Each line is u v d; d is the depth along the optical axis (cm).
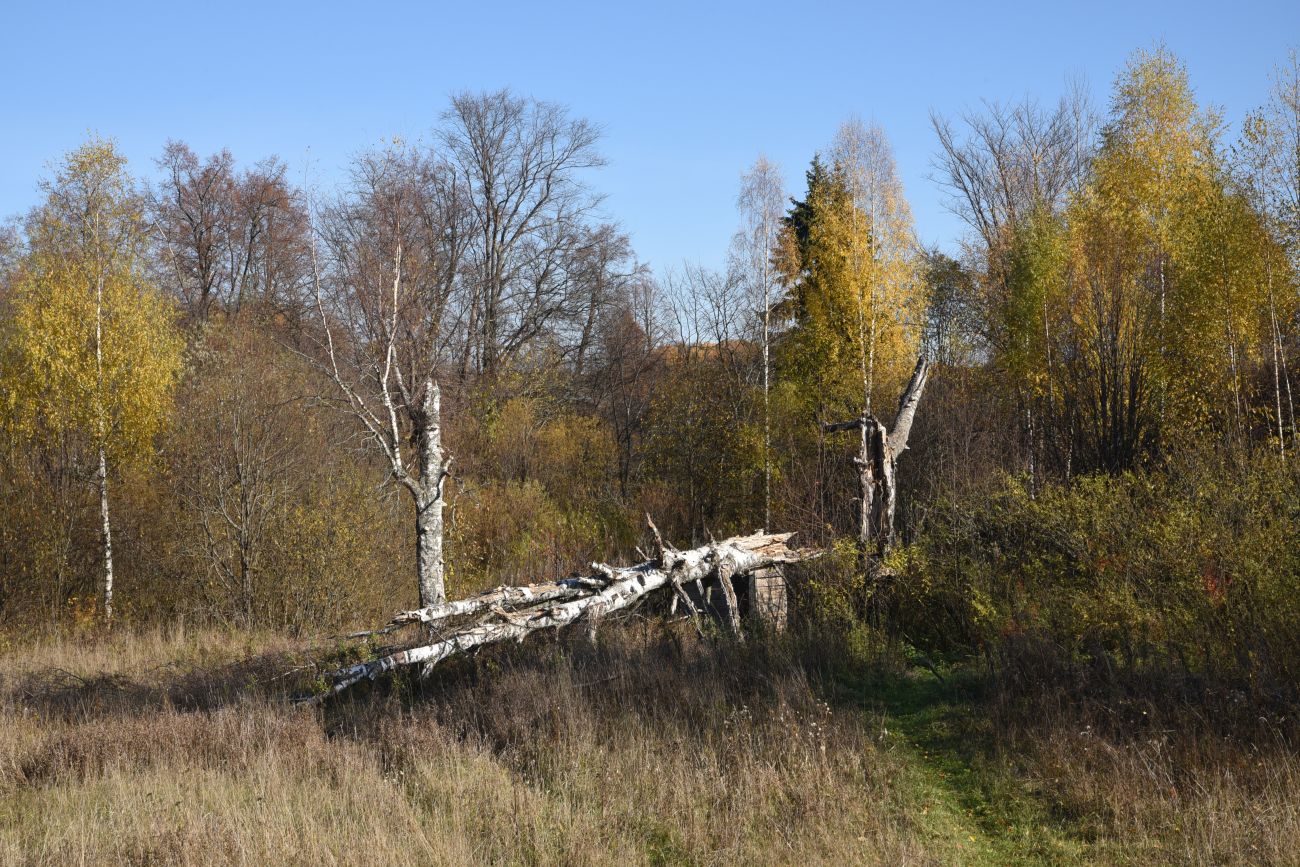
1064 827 662
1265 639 847
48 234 1942
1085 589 1105
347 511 1752
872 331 2395
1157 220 2352
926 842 652
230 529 1770
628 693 949
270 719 916
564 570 1728
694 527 2130
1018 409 2067
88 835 657
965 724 862
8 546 1848
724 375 2594
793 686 938
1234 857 579
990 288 2891
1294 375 1828
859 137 2538
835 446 1984
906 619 1233
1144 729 762
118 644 1552
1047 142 3791
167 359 2005
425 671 1020
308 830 650
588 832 657
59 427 1908
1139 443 1501
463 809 711
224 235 3747
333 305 1585
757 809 696
